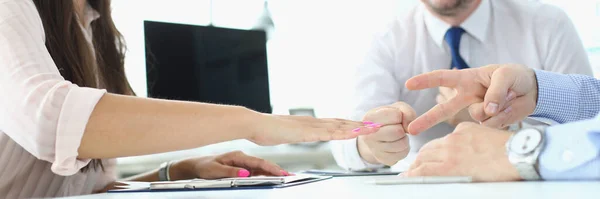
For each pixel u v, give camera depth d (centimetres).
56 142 67
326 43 324
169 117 70
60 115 67
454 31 191
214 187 72
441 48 196
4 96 71
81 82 109
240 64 197
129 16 279
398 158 104
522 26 194
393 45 202
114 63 132
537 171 60
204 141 71
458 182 63
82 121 68
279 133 72
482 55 193
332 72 321
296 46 324
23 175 100
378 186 63
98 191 114
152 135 69
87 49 112
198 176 110
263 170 110
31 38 79
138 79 265
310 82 323
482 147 67
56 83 71
